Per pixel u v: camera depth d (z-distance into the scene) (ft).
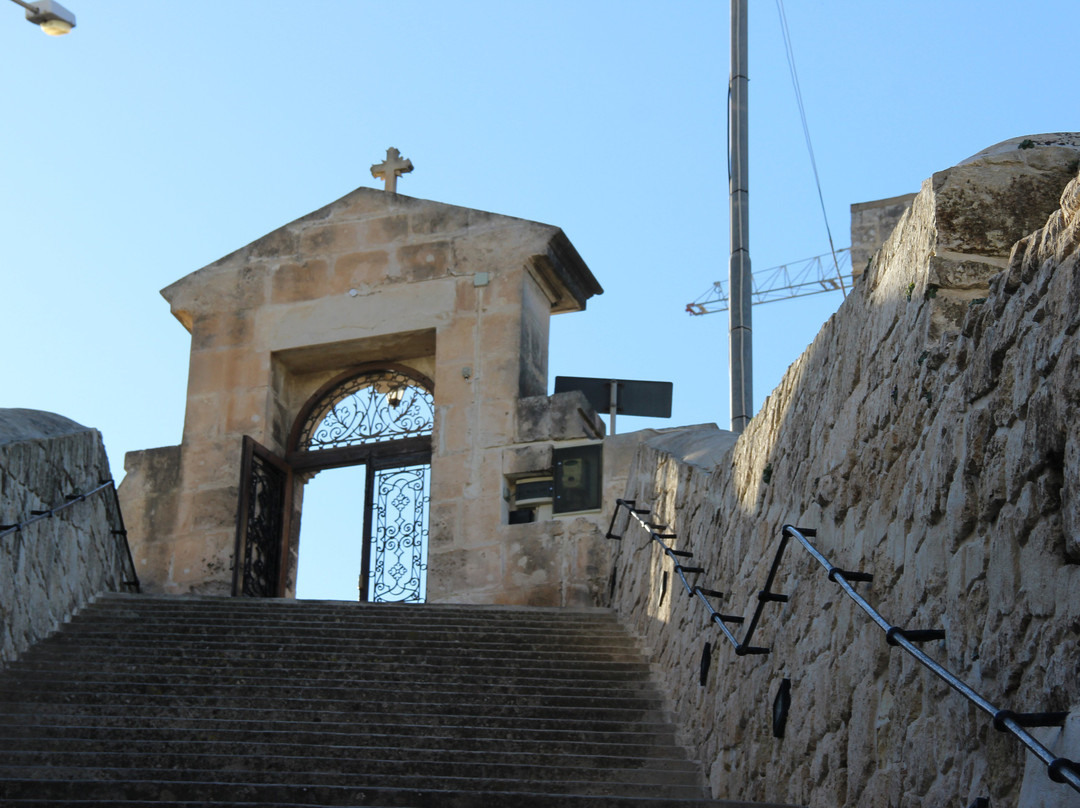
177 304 53.11
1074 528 12.25
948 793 14.34
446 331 50.14
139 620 34.53
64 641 32.50
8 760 24.06
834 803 18.02
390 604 37.50
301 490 52.13
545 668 31.96
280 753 25.25
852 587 18.33
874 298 19.29
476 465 47.96
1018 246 14.30
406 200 52.44
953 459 15.30
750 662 23.25
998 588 13.82
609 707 29.45
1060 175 17.24
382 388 52.54
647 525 33.19
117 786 20.71
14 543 31.48
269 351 51.60
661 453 35.19
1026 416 13.60
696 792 24.35
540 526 46.26
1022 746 12.76
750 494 25.18
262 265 52.95
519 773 24.64
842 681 18.33
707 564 28.07
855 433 19.27
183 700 28.25
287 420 52.34
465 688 30.01
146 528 49.88
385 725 26.84
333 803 20.57
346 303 51.62
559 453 47.26
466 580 46.39
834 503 19.86
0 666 29.91
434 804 20.25
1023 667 13.07
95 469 37.76
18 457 32.14
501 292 50.21
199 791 20.76
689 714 27.45
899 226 18.75
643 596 34.65
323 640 33.35
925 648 15.58
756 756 22.11
